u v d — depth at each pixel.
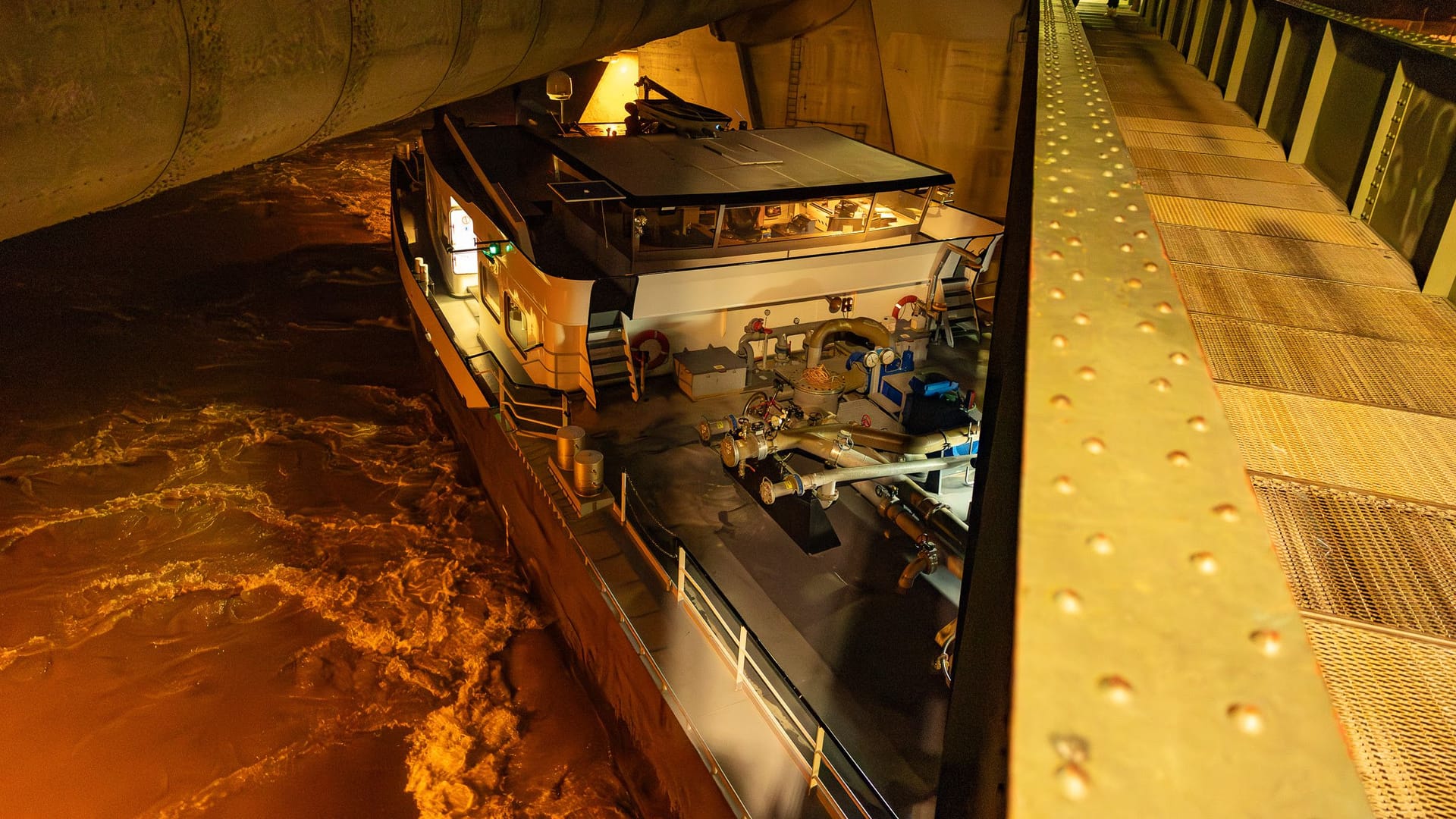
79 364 20.03
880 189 12.10
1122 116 9.82
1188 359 1.69
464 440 15.63
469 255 15.84
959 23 17.95
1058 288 1.98
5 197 3.97
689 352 13.02
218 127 4.97
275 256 27.42
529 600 12.47
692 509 10.35
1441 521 2.56
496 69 9.10
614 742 9.60
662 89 17.33
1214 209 6.24
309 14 5.23
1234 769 0.96
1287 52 8.72
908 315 14.15
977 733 1.66
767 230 12.44
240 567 13.57
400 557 13.72
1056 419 1.52
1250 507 1.31
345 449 16.95
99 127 4.10
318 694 11.23
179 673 11.60
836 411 11.74
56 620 12.55
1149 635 1.11
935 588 9.12
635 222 11.00
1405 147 5.41
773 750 7.20
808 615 8.70
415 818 9.62
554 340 12.02
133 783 10.07
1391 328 4.12
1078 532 1.28
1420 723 1.83
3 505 15.03
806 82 22.05
